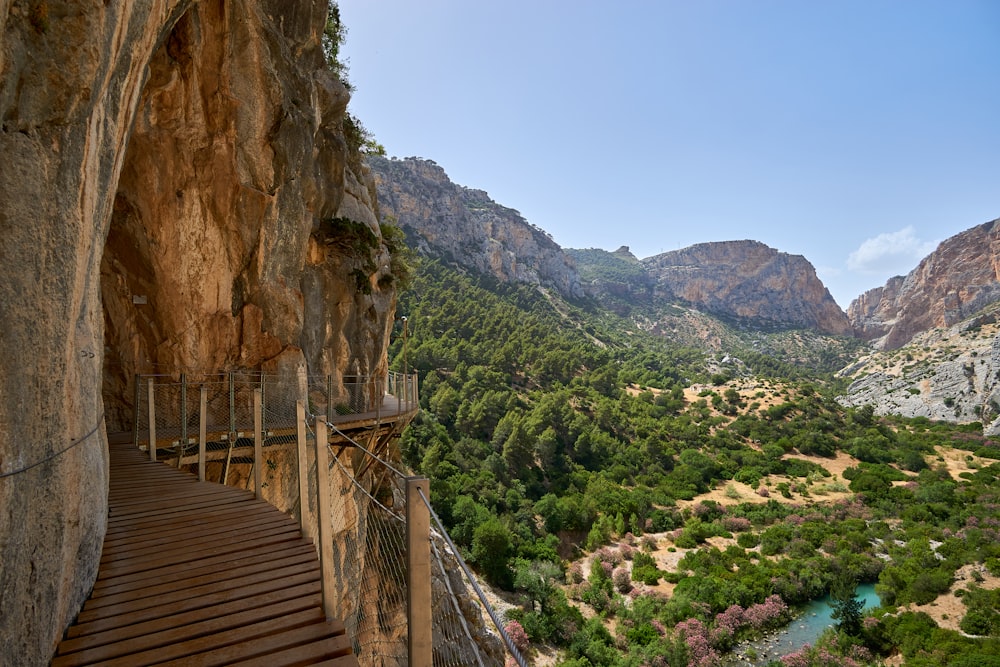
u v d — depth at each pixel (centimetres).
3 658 273
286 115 1291
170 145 1062
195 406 1148
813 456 7538
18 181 289
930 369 13612
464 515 4175
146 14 465
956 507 5303
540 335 12188
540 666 2738
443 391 6888
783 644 3081
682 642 2797
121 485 781
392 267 2547
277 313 1345
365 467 1410
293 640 390
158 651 371
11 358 280
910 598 3481
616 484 5825
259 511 692
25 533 299
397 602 643
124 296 1072
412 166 17525
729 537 4719
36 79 301
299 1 1377
